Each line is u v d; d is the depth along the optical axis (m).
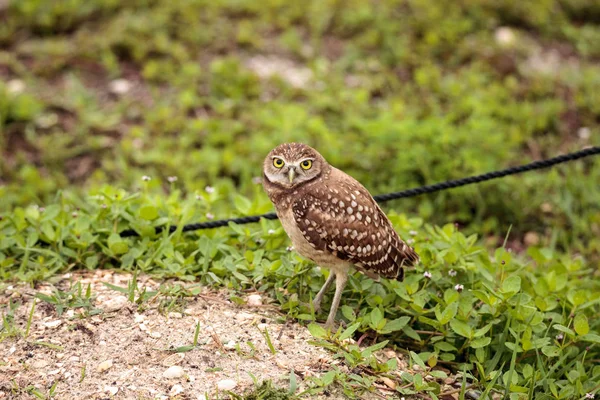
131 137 13.32
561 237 11.56
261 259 8.59
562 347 7.65
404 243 8.15
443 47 15.62
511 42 16.23
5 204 11.52
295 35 16.09
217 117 13.77
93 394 6.81
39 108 13.81
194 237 9.31
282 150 7.84
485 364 7.71
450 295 7.89
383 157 12.44
